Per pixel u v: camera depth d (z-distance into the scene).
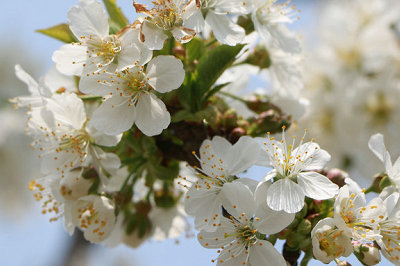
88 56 0.34
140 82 0.34
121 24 0.36
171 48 0.35
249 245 0.33
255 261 0.33
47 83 0.36
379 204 0.33
